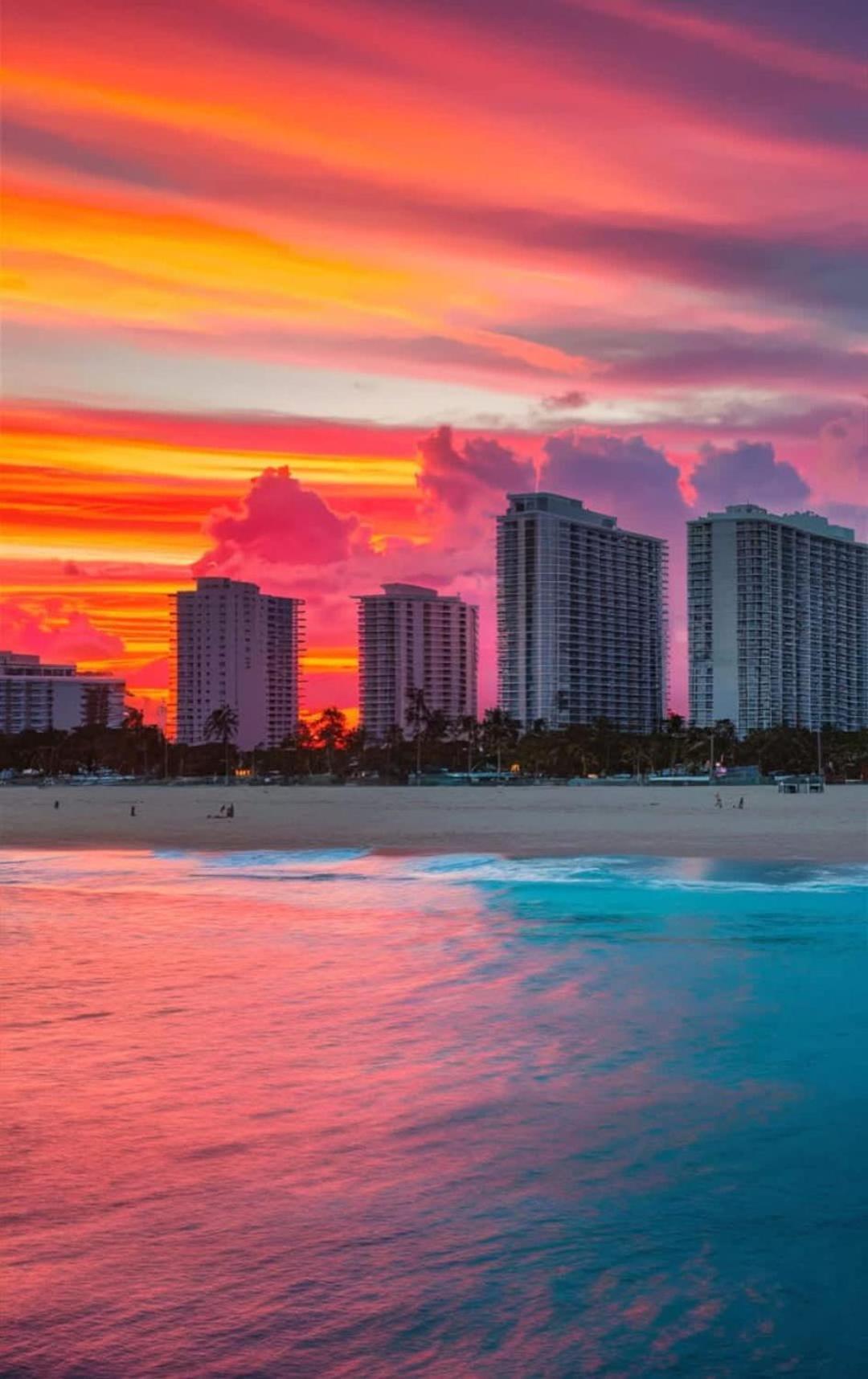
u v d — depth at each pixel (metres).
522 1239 13.74
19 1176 15.77
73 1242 13.61
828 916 44.47
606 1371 10.83
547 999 28.48
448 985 30.42
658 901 49.62
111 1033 24.53
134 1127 17.98
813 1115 18.73
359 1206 14.74
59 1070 21.36
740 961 34.28
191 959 34.84
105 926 42.53
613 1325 11.68
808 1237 13.80
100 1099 19.47
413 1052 22.92
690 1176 15.83
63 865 70.62
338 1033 24.66
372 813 135.12
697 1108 19.08
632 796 195.00
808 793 199.50
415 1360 11.01
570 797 188.88
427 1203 14.84
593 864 67.50
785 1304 12.10
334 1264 13.05
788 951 36.22
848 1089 20.27
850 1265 13.03
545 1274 12.82
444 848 81.06
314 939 39.06
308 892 54.31
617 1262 13.12
